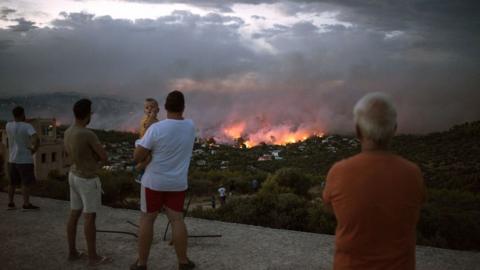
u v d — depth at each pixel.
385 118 2.23
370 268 2.15
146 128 5.09
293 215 8.08
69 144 4.68
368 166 2.20
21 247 5.48
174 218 4.49
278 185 32.00
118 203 9.37
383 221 2.13
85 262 4.91
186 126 4.38
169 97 4.37
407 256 2.16
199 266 4.84
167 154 4.29
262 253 5.36
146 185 4.34
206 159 127.31
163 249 5.41
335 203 2.25
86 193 4.70
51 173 31.45
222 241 5.87
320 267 4.89
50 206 8.09
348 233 2.20
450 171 85.38
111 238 5.96
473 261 5.18
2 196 9.26
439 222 8.67
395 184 2.16
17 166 7.52
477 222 8.84
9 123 7.53
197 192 31.12
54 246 5.53
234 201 8.96
